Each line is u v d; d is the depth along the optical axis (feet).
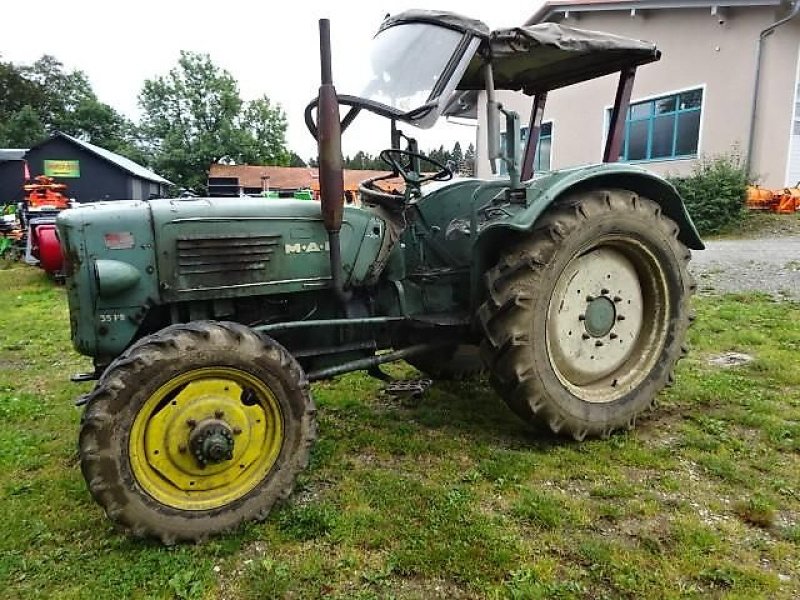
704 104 40.55
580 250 9.66
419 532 7.38
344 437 10.29
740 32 38.50
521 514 7.75
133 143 148.87
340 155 8.42
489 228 9.43
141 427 7.09
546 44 9.46
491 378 9.78
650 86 43.60
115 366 7.05
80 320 7.96
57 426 11.06
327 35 7.95
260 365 7.60
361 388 12.78
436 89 8.89
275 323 9.15
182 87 131.95
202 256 8.28
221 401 7.49
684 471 8.95
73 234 7.83
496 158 9.55
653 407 10.69
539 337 9.39
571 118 48.57
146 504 7.09
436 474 8.94
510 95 35.06
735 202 36.91
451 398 12.14
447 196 11.41
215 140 128.88
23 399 12.42
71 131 150.92
